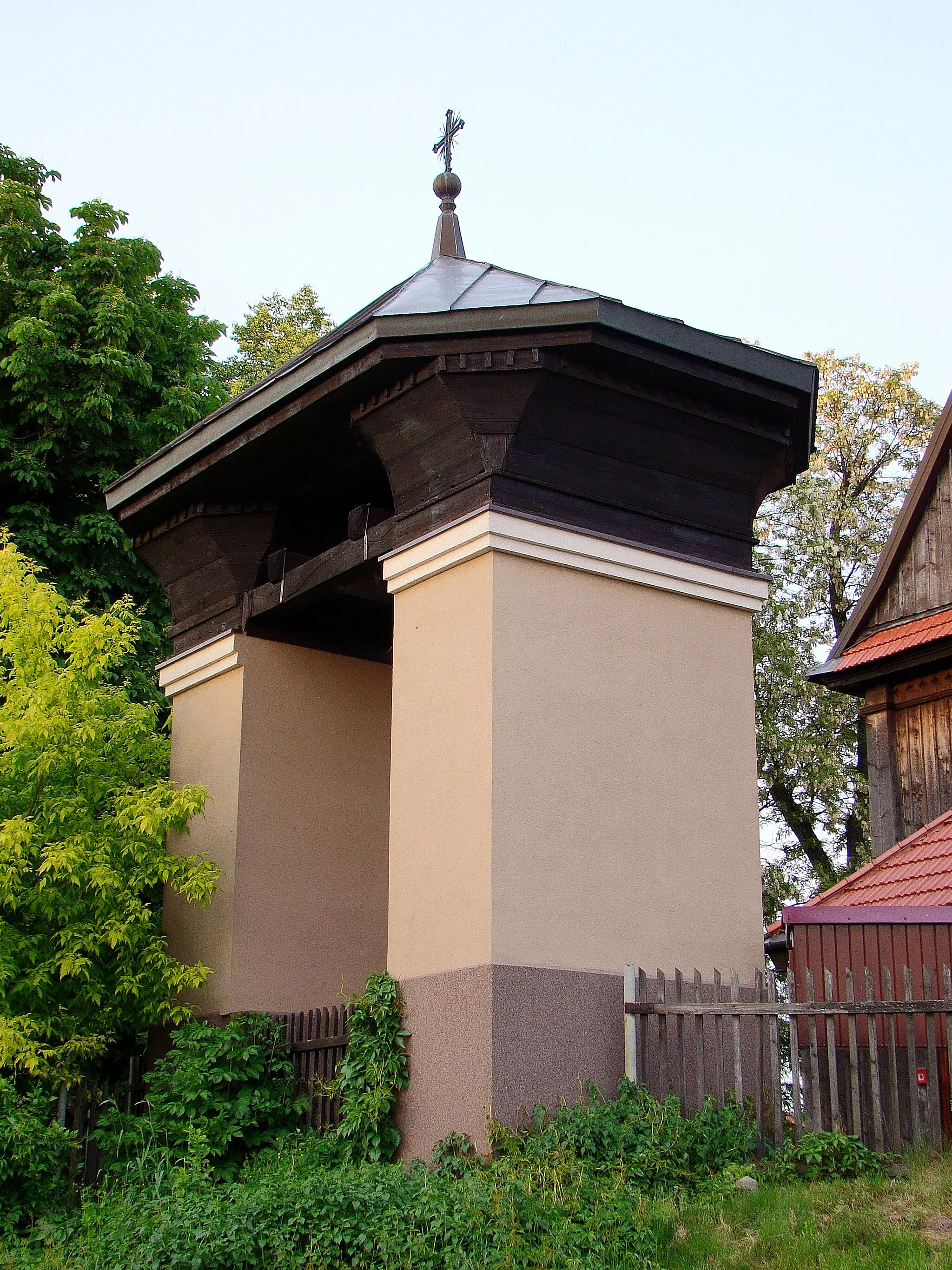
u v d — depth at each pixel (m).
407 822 10.31
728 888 10.62
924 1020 9.25
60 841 11.47
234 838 12.59
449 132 13.85
